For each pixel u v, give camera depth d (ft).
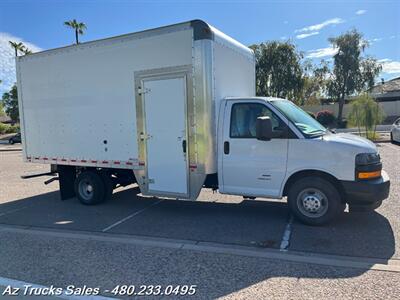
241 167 20.39
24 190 33.30
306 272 13.74
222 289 12.55
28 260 15.64
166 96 21.58
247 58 24.75
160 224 20.77
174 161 21.77
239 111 20.43
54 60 25.90
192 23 20.33
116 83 23.39
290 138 19.17
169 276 13.67
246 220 21.01
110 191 26.40
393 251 15.66
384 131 93.30
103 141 24.38
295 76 111.24
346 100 128.88
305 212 19.26
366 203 18.13
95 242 17.83
